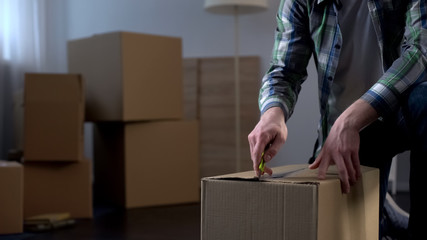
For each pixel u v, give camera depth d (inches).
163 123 136.6
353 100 56.8
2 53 164.4
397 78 43.9
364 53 55.8
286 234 36.9
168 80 136.6
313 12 55.6
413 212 44.4
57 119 118.0
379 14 52.2
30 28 172.2
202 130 172.4
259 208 37.8
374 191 46.4
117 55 129.3
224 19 173.5
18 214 104.9
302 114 162.6
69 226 111.1
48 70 181.6
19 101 144.3
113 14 186.4
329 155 41.6
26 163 119.5
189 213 124.8
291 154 164.4
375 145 55.4
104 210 130.3
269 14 167.9
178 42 138.2
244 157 167.3
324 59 56.1
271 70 57.8
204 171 171.6
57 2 188.1
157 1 181.0
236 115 167.0
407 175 144.1
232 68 170.7
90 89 135.7
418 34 46.5
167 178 137.4
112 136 137.6
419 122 42.9
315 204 35.9
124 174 132.6
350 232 41.4
